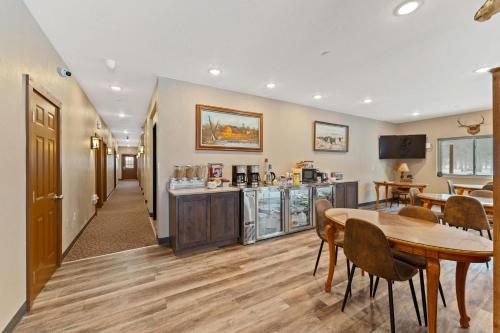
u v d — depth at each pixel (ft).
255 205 11.40
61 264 8.77
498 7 3.41
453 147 19.47
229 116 12.62
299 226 13.17
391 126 22.50
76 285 7.30
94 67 9.75
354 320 5.81
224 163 12.59
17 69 5.65
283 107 14.98
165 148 10.89
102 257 9.50
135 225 14.20
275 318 5.86
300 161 15.83
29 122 6.09
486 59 9.05
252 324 5.63
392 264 5.11
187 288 7.19
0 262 4.96
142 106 16.53
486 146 17.69
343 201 15.28
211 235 10.38
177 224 9.55
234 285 7.39
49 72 7.63
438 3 5.79
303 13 6.23
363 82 11.63
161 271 8.30
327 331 5.42
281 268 8.61
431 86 12.21
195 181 11.45
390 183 18.75
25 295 5.97
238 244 11.14
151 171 15.76
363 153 20.15
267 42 7.77
